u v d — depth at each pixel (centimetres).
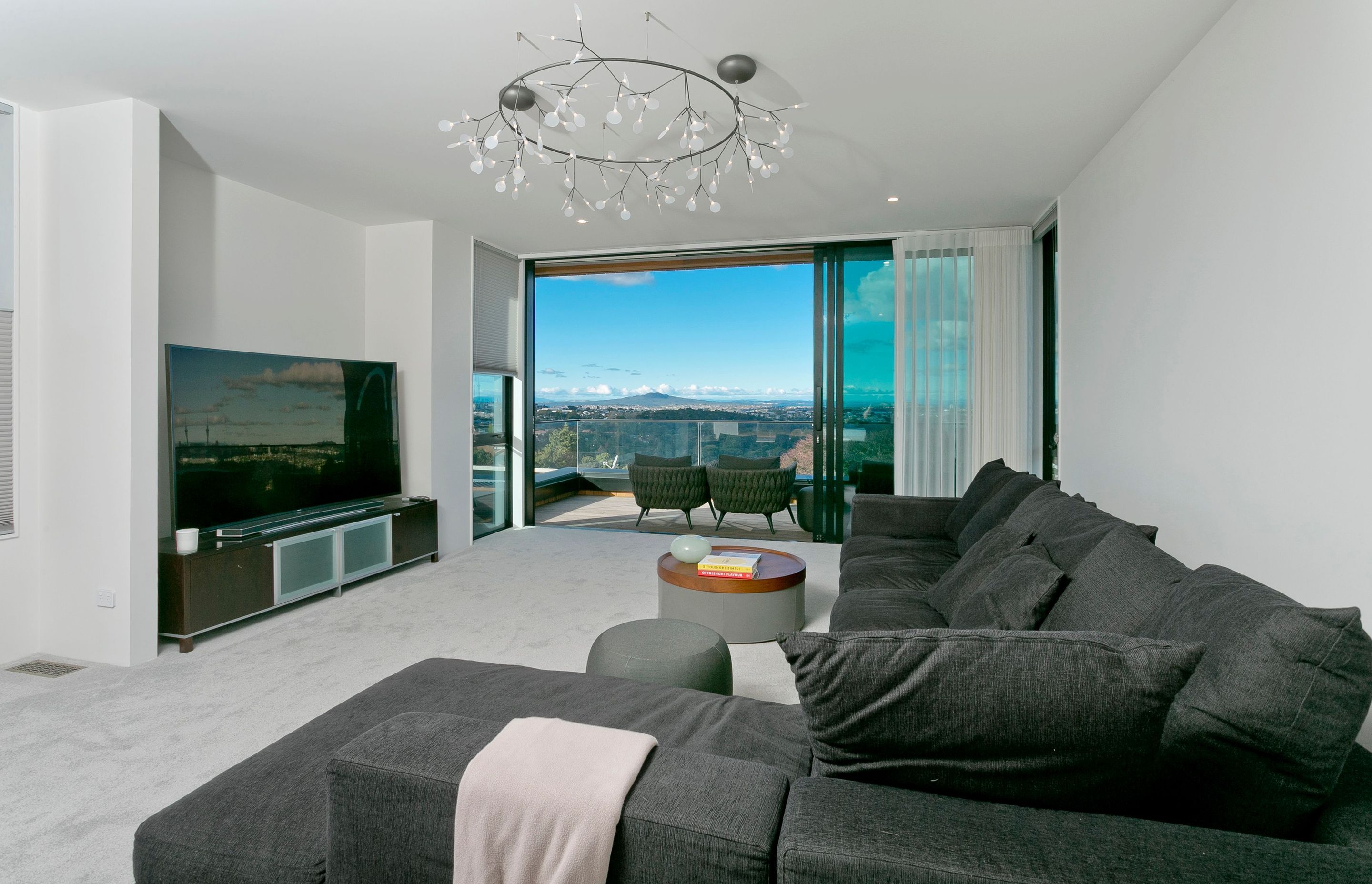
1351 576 180
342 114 325
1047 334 524
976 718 93
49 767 215
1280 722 94
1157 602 144
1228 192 241
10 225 311
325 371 432
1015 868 83
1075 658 92
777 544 579
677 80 292
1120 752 90
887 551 348
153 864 121
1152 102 305
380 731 113
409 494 522
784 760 144
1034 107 320
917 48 267
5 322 311
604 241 580
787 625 329
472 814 97
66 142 314
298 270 465
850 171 404
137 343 306
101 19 246
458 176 411
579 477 696
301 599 396
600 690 176
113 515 305
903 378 544
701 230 540
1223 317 245
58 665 304
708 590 324
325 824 122
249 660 308
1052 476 520
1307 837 100
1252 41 226
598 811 93
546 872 95
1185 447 274
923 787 100
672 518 656
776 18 247
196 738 235
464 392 557
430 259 512
